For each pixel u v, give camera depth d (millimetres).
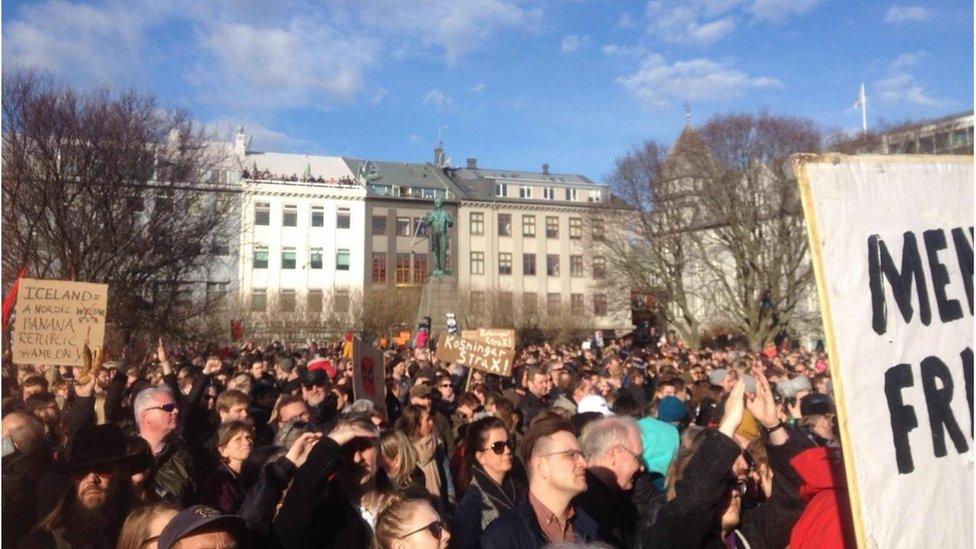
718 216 36469
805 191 2875
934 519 2775
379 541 3365
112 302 24656
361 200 67625
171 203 26266
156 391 5043
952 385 2906
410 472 5176
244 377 8945
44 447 4367
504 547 3549
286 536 3588
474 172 79000
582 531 3934
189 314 29344
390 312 58094
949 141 32938
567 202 74562
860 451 2738
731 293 37750
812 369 15219
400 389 11539
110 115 24422
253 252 63562
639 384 13133
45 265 23984
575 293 73188
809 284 37656
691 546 3320
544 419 3861
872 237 2926
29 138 23078
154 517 3275
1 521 3904
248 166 68750
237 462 4891
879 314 2875
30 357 7664
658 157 39156
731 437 3355
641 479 4391
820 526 3395
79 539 3914
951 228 3055
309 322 57469
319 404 8078
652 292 41906
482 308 63625
